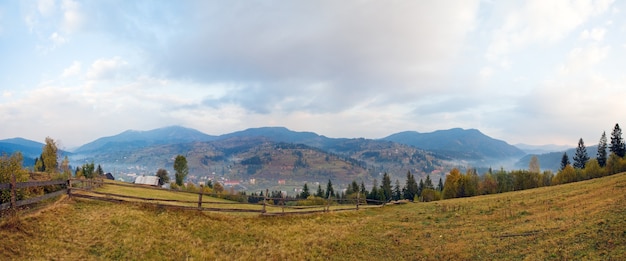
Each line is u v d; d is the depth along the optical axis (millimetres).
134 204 26062
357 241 25188
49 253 16156
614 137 107062
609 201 25938
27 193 21875
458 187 93562
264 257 21500
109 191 36625
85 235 19062
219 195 63938
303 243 24688
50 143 67875
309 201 72500
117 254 17906
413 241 24531
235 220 27969
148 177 82125
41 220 18938
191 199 42938
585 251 16891
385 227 29453
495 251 19812
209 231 24719
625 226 18672
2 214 17875
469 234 24500
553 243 18938
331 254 22734
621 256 15328
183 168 105688
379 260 21359
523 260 17562
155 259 18500
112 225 21188
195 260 19516
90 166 79000
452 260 19688
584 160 121125
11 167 21312
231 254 21562
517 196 41312
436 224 29562
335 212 36438
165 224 23781
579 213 24297
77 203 23922
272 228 27953
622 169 82250
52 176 35438
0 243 15234
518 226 24375
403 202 50969
